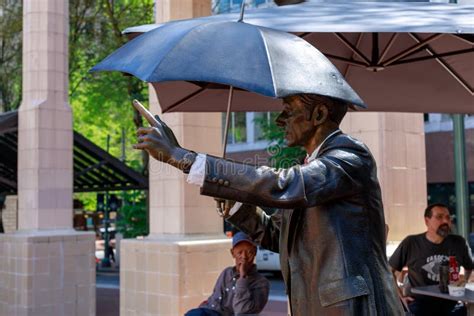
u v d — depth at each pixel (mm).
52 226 10508
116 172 16062
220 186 2064
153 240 8344
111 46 21906
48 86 10648
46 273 10195
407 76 5523
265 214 2701
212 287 8031
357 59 5422
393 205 7113
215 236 8352
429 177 22328
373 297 2240
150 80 2059
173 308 7812
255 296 5043
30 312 9992
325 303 2252
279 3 5031
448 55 4832
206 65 2092
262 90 2037
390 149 7133
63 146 10711
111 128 26453
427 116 22500
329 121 2379
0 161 15453
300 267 2346
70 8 21625
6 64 23125
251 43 2182
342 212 2270
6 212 25719
